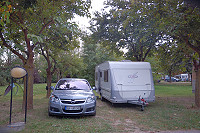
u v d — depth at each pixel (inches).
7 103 398.9
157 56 478.3
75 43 477.4
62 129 197.6
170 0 300.4
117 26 529.3
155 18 350.9
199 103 335.6
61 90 282.8
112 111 312.2
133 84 340.5
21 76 225.0
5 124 217.3
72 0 337.4
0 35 285.0
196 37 306.5
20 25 290.7
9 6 227.6
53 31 403.5
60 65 558.9
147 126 215.6
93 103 259.4
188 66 538.0
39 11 315.0
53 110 246.1
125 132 192.4
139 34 440.1
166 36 400.5
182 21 275.3
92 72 856.3
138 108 340.8
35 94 609.9
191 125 216.8
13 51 298.5
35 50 473.4
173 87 917.8
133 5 354.6
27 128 200.8
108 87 358.6
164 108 335.9
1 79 955.3
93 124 220.4
